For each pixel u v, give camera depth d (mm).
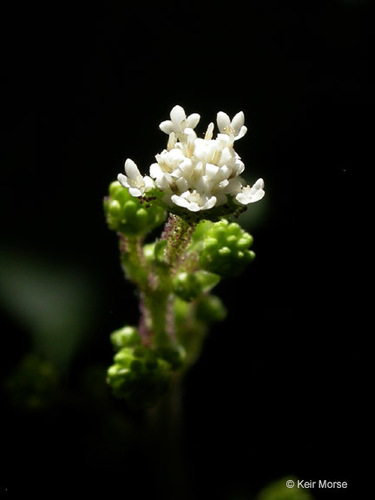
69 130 64
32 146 63
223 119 51
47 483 63
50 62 65
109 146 64
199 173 50
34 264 61
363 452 66
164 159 50
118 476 64
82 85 65
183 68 67
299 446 67
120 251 58
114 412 65
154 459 62
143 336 59
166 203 50
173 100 66
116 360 57
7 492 62
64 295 61
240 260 55
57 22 66
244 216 66
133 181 50
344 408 67
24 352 62
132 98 65
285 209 67
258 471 67
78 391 65
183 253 55
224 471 67
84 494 64
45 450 64
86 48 66
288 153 67
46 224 62
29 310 61
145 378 57
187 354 63
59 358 61
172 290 57
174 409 62
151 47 67
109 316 61
